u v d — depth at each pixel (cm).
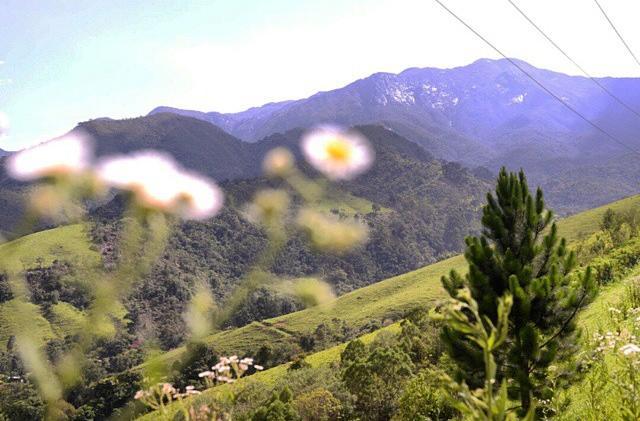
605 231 5319
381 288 12394
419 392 1583
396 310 9944
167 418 150
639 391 422
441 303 194
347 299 12219
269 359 6638
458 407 189
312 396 2533
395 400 2467
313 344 7938
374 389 2512
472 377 1126
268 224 155
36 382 101
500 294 1161
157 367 149
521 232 1272
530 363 1045
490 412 180
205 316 149
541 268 1255
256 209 153
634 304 1384
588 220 11006
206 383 181
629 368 433
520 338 1017
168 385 150
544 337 1141
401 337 3944
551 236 1257
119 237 111
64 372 104
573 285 1209
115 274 110
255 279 154
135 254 111
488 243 1255
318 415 2439
